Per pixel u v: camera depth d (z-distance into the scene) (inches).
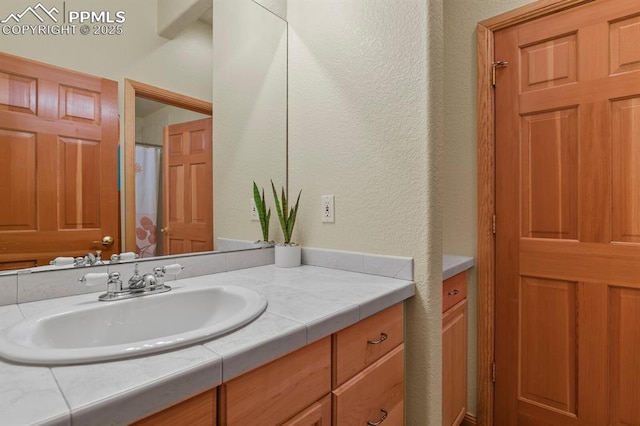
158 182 45.7
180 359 21.9
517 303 62.0
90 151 39.4
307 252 57.5
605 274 53.6
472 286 66.9
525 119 61.2
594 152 54.5
